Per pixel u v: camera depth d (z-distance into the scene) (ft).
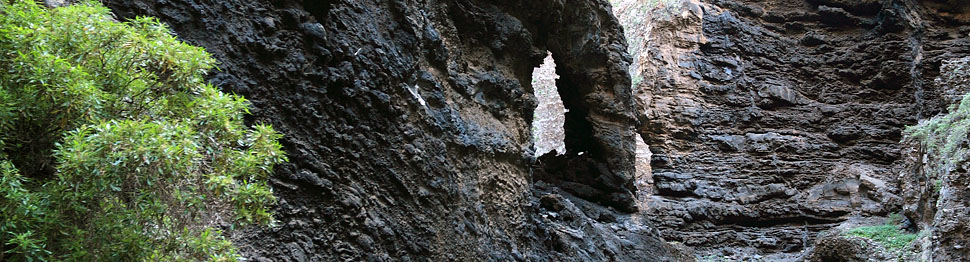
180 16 26.13
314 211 28.37
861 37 78.07
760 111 74.28
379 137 32.01
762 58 76.84
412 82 34.96
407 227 32.37
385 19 34.06
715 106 73.67
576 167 60.03
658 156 70.74
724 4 77.66
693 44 74.79
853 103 75.87
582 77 56.39
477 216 37.40
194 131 16.71
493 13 45.44
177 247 16.56
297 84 28.84
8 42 15.55
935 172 48.85
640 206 61.00
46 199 15.02
